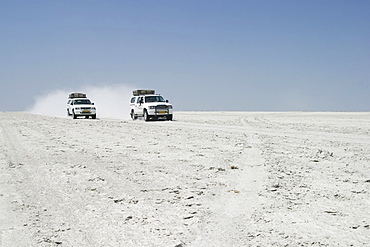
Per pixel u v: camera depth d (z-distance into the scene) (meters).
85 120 35.78
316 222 4.95
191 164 9.61
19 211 5.50
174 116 46.72
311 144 13.97
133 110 36.91
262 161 9.90
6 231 4.64
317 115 49.34
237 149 12.52
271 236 4.44
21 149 12.78
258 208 5.63
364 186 7.07
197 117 42.78
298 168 8.95
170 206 5.76
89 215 5.29
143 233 4.55
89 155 11.33
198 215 5.30
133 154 11.53
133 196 6.37
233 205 5.82
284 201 6.01
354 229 4.67
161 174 8.31
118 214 5.34
